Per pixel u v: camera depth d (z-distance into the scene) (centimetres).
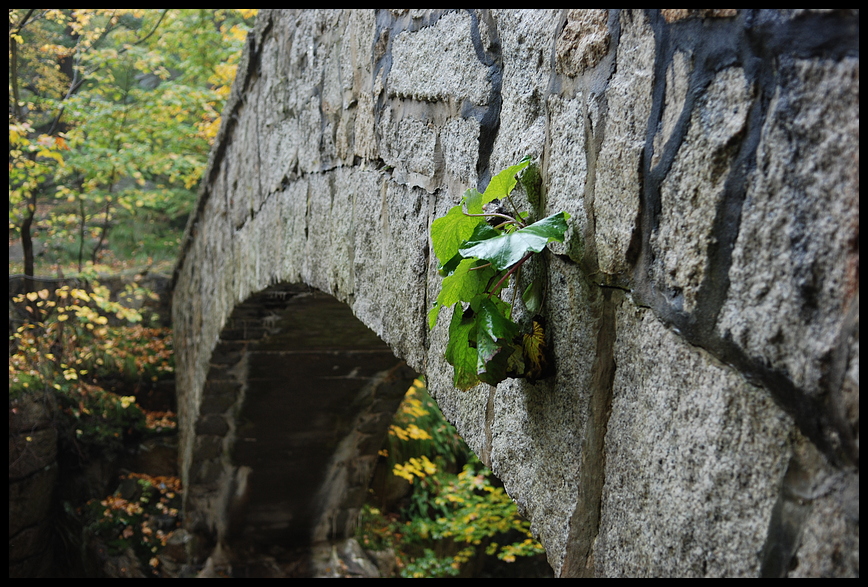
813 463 55
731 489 63
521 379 103
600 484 84
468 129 120
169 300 772
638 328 77
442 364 130
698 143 67
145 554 568
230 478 512
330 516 557
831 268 53
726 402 64
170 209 877
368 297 170
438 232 104
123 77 828
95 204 900
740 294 62
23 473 567
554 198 94
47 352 615
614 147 81
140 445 648
